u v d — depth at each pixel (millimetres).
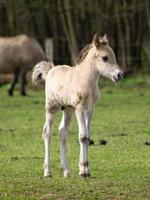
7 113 41062
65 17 62906
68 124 23016
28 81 57594
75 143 29828
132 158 25969
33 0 64062
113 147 28469
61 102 22547
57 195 19938
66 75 22406
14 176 22812
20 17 64812
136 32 63750
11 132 33375
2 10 64188
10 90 51969
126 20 62406
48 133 22969
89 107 21969
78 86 21844
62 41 64812
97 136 31500
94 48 22094
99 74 22109
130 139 30578
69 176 22500
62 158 22875
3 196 19969
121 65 63281
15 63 52438
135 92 53125
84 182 21453
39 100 48281
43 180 21984
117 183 21281
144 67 63062
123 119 37656
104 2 63438
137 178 22094
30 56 52688
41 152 27750
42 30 65812
